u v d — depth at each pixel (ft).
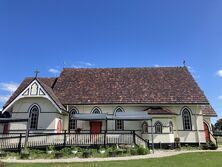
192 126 105.50
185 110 107.55
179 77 121.39
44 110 98.84
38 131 96.32
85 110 108.58
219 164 55.01
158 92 111.45
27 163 57.57
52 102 96.27
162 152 82.84
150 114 100.01
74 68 132.26
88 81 121.39
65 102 107.76
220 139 155.02
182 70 127.13
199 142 102.99
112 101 107.45
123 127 105.19
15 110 99.19
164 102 105.91
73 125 107.76
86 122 107.55
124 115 97.25
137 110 107.34
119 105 107.86
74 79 123.13
